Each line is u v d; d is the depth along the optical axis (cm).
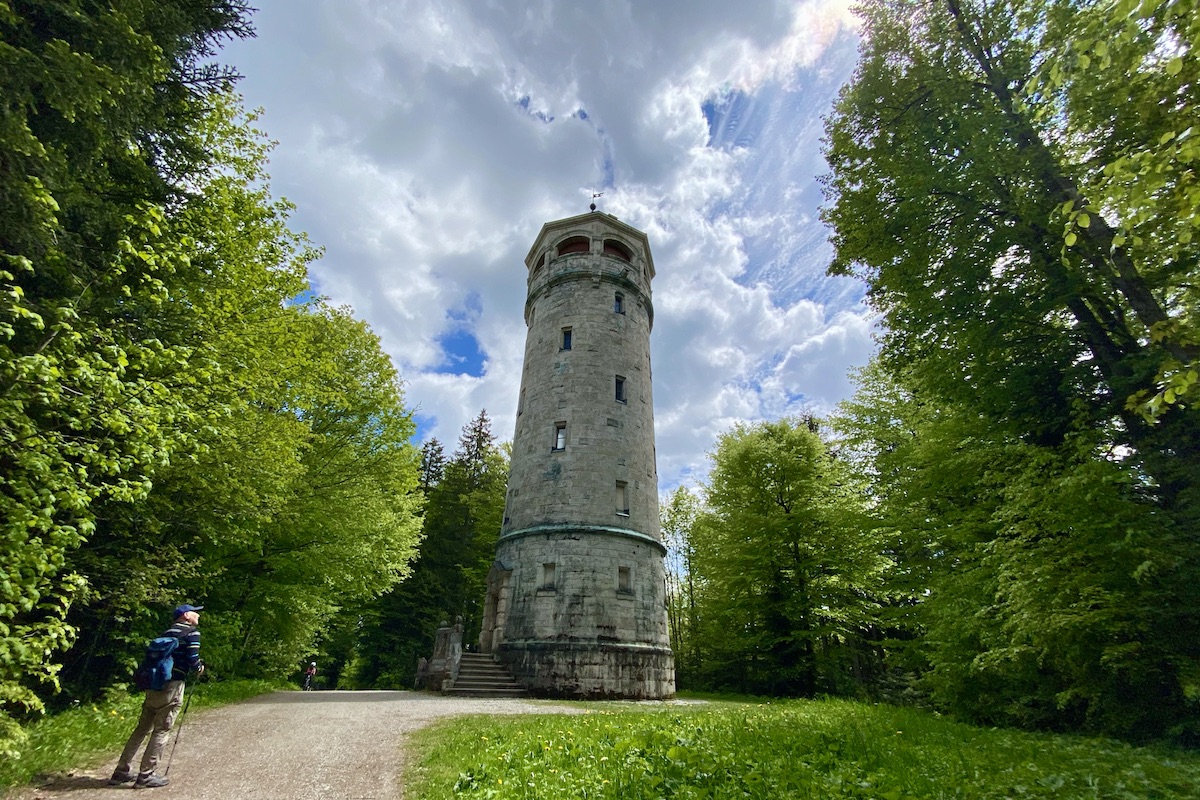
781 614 2550
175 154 1035
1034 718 1112
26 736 622
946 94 1140
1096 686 957
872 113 1267
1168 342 732
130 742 702
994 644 1146
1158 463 898
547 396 2525
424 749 908
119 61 729
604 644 2034
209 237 1185
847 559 2488
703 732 896
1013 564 1016
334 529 1970
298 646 2238
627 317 2733
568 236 2897
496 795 612
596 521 2239
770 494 2784
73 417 654
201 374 948
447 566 4003
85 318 746
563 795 604
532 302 2905
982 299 1118
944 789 598
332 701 1627
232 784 718
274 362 1345
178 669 736
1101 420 1026
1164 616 847
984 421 1240
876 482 2158
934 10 1210
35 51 649
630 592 2180
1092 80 808
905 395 2153
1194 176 533
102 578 1028
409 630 3728
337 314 2256
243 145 1382
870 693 2330
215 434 964
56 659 1118
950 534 1480
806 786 588
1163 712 908
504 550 2372
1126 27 531
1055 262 1031
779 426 3006
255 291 1352
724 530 2878
